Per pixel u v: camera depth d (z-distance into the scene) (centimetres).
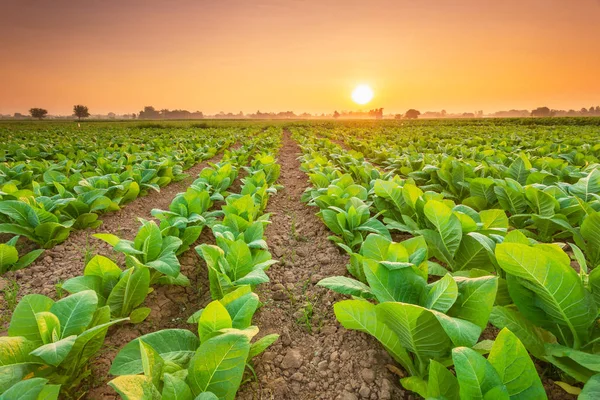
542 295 190
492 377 129
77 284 240
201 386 154
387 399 201
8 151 1147
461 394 125
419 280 204
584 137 1389
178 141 1647
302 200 611
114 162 873
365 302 188
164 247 303
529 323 205
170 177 780
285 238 489
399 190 435
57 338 185
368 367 225
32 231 400
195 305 319
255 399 208
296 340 269
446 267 353
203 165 1196
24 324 188
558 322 193
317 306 310
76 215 479
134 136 2019
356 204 426
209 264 259
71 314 196
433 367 150
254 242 321
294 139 2308
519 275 191
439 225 303
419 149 1220
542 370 214
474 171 590
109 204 487
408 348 198
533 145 1141
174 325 288
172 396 137
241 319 195
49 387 146
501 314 204
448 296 179
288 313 303
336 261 392
